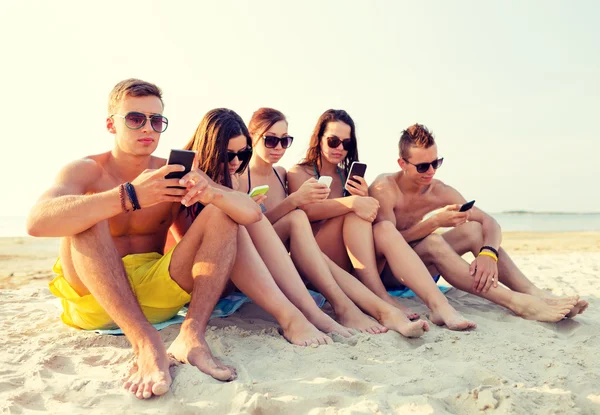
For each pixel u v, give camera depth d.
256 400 2.06
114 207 2.43
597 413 2.02
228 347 2.81
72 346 2.97
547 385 2.27
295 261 3.49
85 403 2.20
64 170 2.80
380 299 3.34
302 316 2.96
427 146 3.87
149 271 2.89
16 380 2.46
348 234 3.64
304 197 3.53
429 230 3.79
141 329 2.44
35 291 5.23
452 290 4.47
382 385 2.28
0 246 12.97
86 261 2.47
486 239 3.86
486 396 2.07
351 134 4.13
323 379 2.34
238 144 3.40
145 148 2.92
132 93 2.88
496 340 3.00
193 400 2.17
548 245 14.11
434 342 3.02
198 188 2.54
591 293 5.02
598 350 2.76
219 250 2.68
